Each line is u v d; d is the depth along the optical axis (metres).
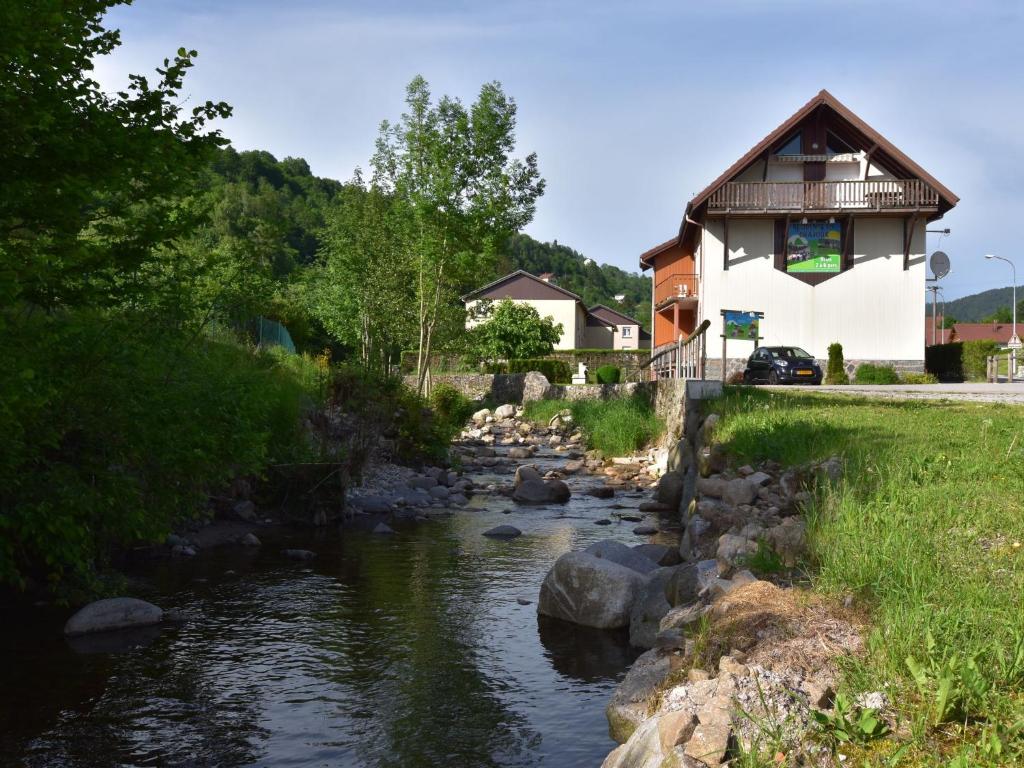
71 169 6.91
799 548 6.94
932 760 3.41
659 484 15.23
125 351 8.28
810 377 30.23
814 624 5.10
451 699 5.90
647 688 5.22
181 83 7.64
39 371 7.36
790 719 3.89
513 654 6.89
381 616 7.95
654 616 7.20
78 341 7.90
